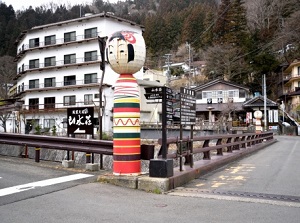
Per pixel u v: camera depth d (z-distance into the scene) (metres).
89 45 41.75
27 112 41.66
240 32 53.44
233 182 7.45
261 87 53.00
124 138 6.86
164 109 6.65
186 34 72.19
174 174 7.02
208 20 63.25
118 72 6.94
